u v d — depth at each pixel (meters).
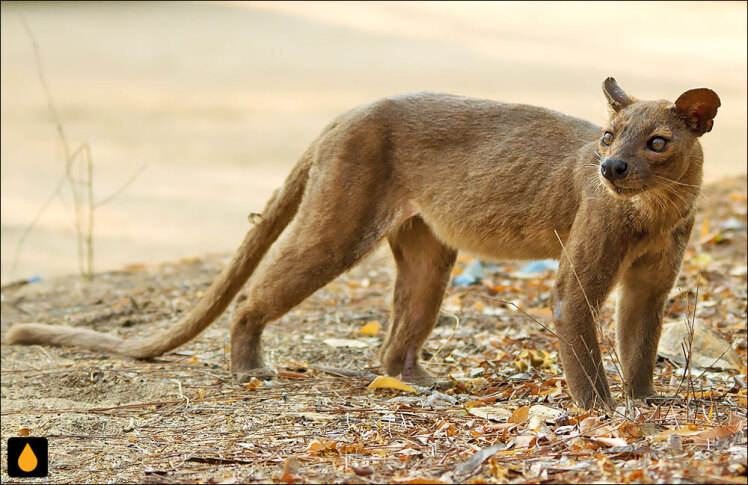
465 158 10.37
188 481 7.52
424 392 10.38
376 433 8.67
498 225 10.25
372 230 10.77
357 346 12.50
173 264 17.98
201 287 15.92
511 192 10.10
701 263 15.45
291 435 8.73
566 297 9.51
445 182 10.45
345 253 10.79
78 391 10.95
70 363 11.99
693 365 11.16
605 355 11.38
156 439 8.86
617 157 8.70
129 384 10.87
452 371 11.47
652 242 9.41
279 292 10.90
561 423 8.62
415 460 7.75
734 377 10.60
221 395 10.36
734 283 14.48
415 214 10.84
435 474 7.25
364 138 10.69
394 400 9.95
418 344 11.28
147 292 15.67
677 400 9.68
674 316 13.26
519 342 12.27
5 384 11.26
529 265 16.06
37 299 15.53
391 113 10.74
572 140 9.98
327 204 10.74
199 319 11.74
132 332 13.61
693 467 6.90
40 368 11.84
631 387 9.94
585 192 9.52
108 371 11.31
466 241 10.52
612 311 13.53
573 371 9.45
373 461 7.74
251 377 10.92
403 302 11.34
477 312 13.92
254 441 8.59
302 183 11.32
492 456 7.44
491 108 10.53
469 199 10.33
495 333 12.86
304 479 7.27
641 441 7.90
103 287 16.14
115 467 8.07
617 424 8.30
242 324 11.20
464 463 7.28
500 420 9.02
